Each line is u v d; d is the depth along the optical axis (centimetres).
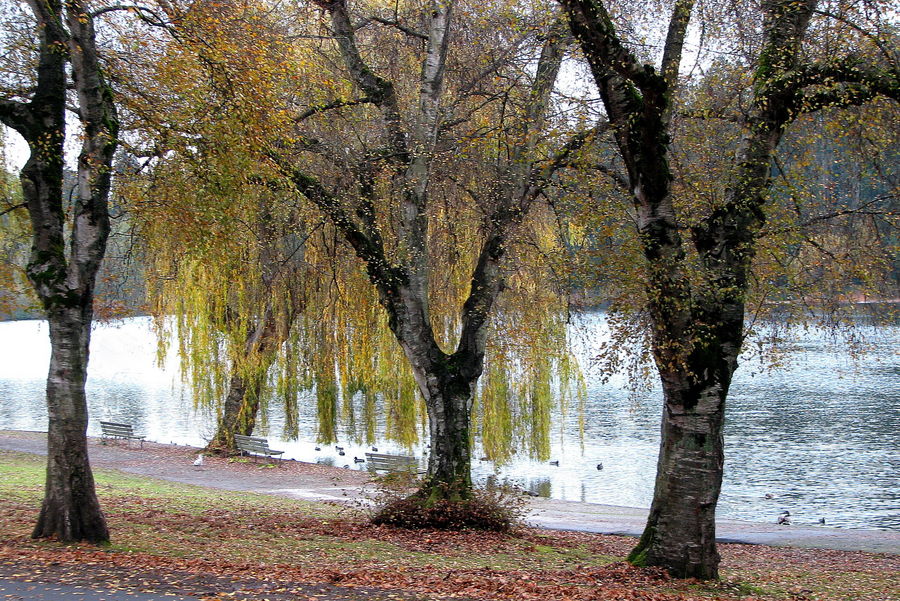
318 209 1599
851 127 1171
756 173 1131
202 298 2609
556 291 1794
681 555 1138
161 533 1293
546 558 1312
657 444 3516
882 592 1176
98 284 1703
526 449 2612
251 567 1012
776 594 1098
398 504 1535
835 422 3856
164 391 5759
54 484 1105
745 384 5281
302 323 2484
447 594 923
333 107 1617
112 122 1156
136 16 1232
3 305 1447
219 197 1227
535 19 1348
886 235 1230
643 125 1093
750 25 1212
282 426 4091
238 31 1238
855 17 1124
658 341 1115
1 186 1429
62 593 826
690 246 1326
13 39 1306
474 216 1789
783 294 1201
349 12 1647
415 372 1597
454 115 1739
